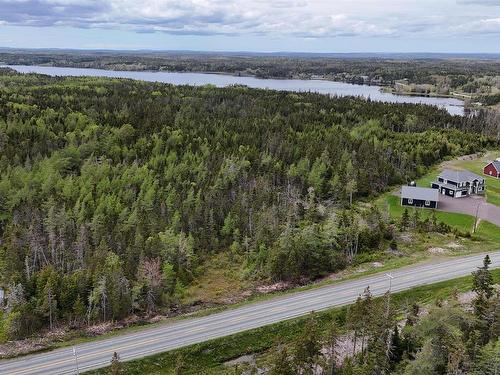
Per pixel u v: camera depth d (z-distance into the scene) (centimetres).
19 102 17800
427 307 7169
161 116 17662
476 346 5234
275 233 9669
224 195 11581
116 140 14400
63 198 10806
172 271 8450
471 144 17012
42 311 7150
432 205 11388
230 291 8456
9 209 10869
